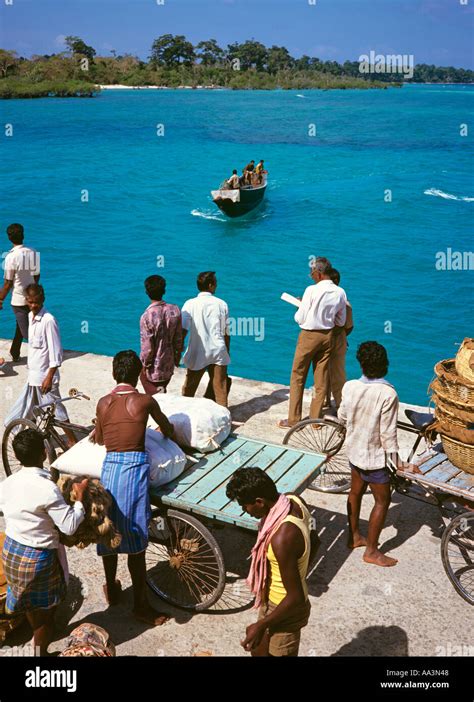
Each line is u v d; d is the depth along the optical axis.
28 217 35.62
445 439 4.75
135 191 42.84
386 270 26.94
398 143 69.75
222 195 33.62
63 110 110.00
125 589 4.92
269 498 3.36
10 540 3.88
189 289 25.02
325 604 4.69
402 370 18.06
